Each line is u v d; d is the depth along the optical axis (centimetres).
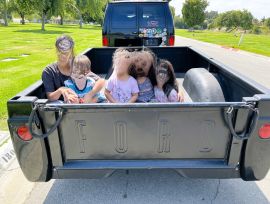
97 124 203
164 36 622
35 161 212
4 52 1308
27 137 202
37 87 245
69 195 276
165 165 217
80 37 2423
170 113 198
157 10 607
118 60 279
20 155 211
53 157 213
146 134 207
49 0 3603
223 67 313
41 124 199
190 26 5728
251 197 271
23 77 763
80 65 261
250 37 2912
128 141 210
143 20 613
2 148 362
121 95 279
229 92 303
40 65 962
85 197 272
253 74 851
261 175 221
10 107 193
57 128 202
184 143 211
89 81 272
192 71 356
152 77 288
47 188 287
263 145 206
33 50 1406
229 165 215
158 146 212
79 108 193
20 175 310
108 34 621
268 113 196
